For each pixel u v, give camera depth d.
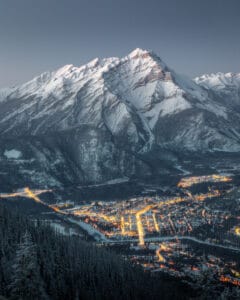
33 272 176.00
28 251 174.62
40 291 187.50
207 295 183.25
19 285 170.50
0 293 179.62
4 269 197.25
